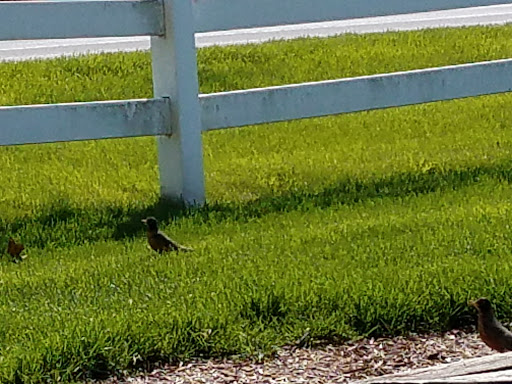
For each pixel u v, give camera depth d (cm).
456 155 895
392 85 816
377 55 1370
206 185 812
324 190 783
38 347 426
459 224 629
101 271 557
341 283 502
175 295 499
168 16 736
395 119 1055
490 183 772
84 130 724
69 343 427
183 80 743
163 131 752
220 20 753
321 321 467
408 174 827
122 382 420
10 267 603
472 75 847
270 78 1242
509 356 336
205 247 605
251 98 768
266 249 591
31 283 543
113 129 734
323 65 1311
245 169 857
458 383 306
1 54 1454
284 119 782
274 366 438
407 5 816
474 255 560
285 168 859
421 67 1320
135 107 739
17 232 683
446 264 534
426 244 583
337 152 920
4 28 691
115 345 433
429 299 485
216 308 470
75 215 727
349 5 796
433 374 322
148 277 538
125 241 653
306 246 593
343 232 624
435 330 476
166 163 766
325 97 792
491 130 1000
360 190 777
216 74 1240
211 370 432
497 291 495
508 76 863
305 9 782
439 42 1462
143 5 732
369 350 455
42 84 1197
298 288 493
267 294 483
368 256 561
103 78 1224
